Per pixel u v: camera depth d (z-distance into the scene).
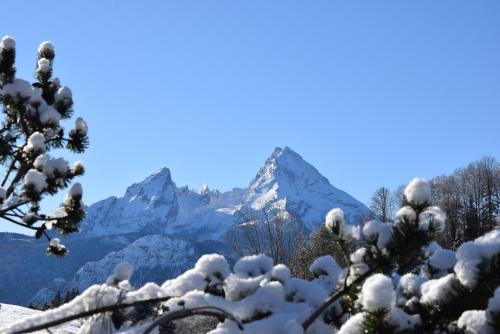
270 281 4.32
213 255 4.12
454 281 3.59
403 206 3.74
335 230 3.96
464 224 49.53
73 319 3.82
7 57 10.58
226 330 3.85
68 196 10.38
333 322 4.22
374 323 3.41
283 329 3.75
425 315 3.65
